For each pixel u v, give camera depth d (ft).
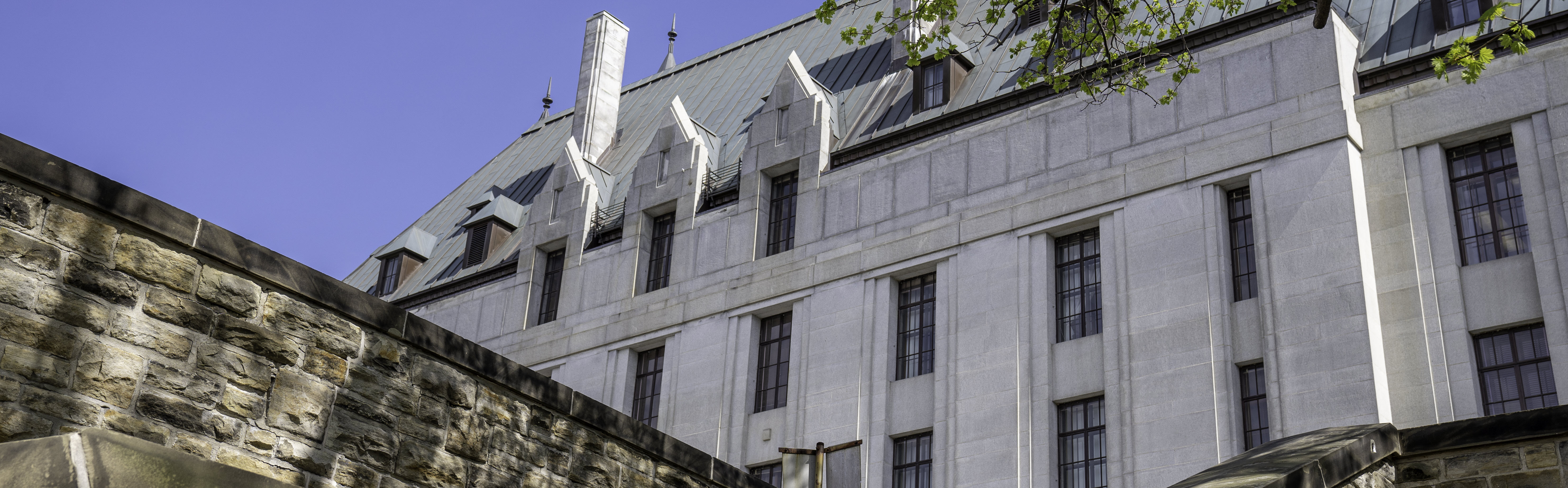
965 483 87.25
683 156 118.42
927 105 107.96
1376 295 78.28
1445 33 84.02
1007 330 89.92
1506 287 74.84
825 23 55.31
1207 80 89.15
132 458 18.60
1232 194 86.43
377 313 36.06
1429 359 75.05
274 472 32.58
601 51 153.69
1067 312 89.61
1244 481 31.81
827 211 105.29
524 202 144.97
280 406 33.17
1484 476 33.76
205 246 32.40
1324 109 82.64
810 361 99.81
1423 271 77.46
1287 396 76.95
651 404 110.32
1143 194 88.02
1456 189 80.07
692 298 110.01
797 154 109.70
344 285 35.45
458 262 137.69
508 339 122.42
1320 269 78.74
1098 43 57.26
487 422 38.63
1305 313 78.23
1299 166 82.28
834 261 102.12
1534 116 77.25
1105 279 87.51
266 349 33.24
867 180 104.22
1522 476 33.06
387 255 144.15
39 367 28.73
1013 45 107.24
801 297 103.30
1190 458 78.23
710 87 149.69
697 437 103.55
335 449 34.17
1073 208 90.68
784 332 104.78
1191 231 84.64
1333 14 85.15
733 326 106.11
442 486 36.68
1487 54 46.57
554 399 40.81
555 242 124.47
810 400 98.17
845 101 118.73
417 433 36.42
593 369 114.01
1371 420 73.00
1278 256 80.89
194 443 31.12
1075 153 92.94
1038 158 94.73
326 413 34.22
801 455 68.80
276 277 33.86
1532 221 75.20
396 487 35.40
